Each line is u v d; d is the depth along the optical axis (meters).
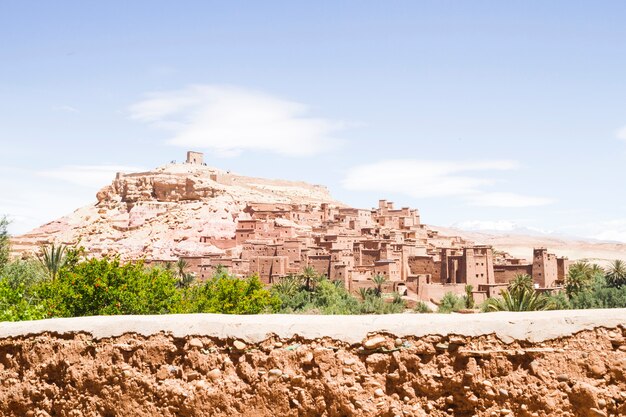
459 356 4.95
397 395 5.04
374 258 90.81
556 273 85.62
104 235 135.00
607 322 4.73
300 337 5.27
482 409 4.84
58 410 5.68
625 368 4.63
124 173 167.50
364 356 5.15
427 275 82.19
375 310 66.56
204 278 89.50
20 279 36.97
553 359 4.75
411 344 5.06
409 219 131.88
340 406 5.08
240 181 171.62
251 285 30.36
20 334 5.87
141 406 5.43
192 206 137.50
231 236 123.75
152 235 127.00
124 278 21.48
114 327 5.63
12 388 5.79
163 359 5.47
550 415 4.68
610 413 4.59
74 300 20.17
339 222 113.25
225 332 5.42
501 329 4.91
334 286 73.50
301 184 187.38
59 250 39.62
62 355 5.70
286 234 108.00
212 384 5.35
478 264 86.06
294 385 5.20
